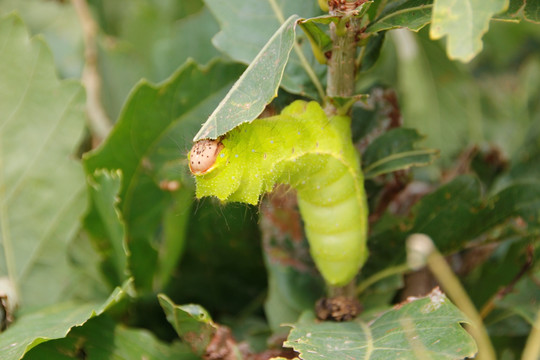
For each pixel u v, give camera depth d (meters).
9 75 0.36
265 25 0.34
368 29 0.32
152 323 0.37
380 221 0.35
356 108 0.35
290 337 0.31
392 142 0.34
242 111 0.30
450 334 0.31
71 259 0.36
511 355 0.37
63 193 0.36
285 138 0.32
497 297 0.35
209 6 0.34
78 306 0.34
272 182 0.32
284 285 0.35
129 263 0.36
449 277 0.33
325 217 0.33
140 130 0.36
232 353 0.33
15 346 0.32
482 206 0.35
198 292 0.38
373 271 0.35
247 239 0.37
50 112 0.36
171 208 0.36
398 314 0.32
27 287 0.35
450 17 0.30
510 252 0.35
